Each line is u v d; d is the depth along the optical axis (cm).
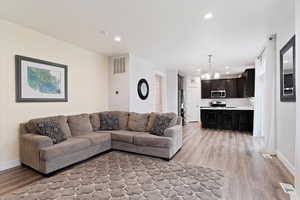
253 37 363
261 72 497
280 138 323
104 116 426
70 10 251
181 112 839
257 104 544
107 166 298
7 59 284
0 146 276
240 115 645
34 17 271
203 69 736
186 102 907
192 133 594
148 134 370
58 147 270
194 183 236
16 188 225
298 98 180
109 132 390
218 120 680
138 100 526
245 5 239
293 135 262
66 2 229
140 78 536
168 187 226
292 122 265
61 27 310
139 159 332
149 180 245
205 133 594
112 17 273
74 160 298
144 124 404
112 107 507
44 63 338
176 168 288
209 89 869
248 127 632
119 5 238
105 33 336
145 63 565
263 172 271
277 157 341
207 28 316
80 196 205
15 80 294
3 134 279
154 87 631
